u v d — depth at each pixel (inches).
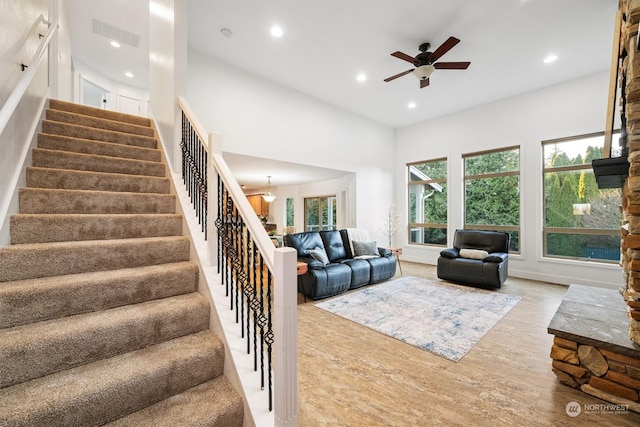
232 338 59.8
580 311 88.4
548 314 127.5
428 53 130.3
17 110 68.8
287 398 47.6
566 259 180.5
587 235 174.4
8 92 61.2
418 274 211.9
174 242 77.2
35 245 60.6
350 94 204.2
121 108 250.2
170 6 108.5
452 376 80.0
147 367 48.9
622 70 78.4
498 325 115.6
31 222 63.5
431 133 253.6
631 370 65.8
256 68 168.6
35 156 80.6
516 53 149.1
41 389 42.2
